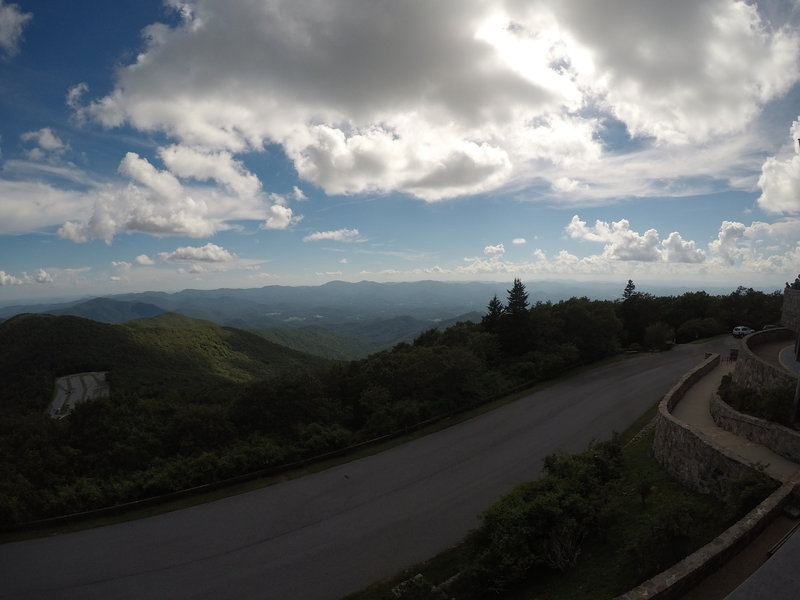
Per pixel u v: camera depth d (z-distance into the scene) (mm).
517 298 41469
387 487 19922
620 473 14922
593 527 11906
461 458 22359
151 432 24094
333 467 22781
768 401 14234
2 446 21234
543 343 40750
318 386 29625
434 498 18531
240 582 13953
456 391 30859
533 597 10367
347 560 14836
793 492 9766
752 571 7980
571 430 24453
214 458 21938
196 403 29609
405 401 29234
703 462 12711
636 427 23000
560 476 14180
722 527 10211
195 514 18469
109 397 26406
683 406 18812
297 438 25516
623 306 55344
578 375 37344
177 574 14406
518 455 21969
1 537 17031
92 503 18938
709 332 50719
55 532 17328
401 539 15812
